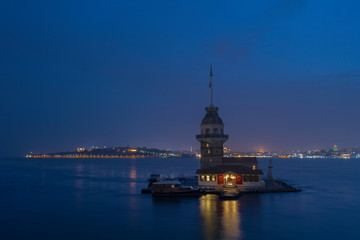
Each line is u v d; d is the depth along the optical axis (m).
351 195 100.62
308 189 116.88
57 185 138.25
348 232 59.72
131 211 77.75
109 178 177.75
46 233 60.78
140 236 58.31
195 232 59.88
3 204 89.00
